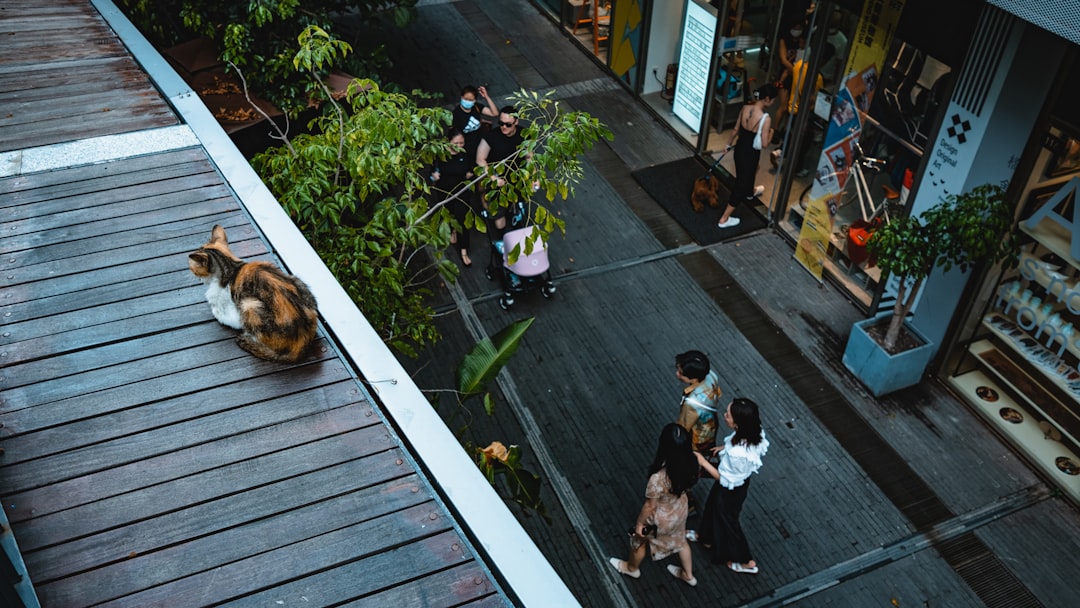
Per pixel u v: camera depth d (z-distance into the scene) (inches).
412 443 145.7
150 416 152.7
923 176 314.2
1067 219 273.3
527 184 229.1
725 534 254.8
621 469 298.5
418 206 227.8
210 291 168.2
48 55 286.8
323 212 228.1
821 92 365.7
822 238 372.5
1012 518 283.7
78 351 165.8
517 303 370.9
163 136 236.8
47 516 134.6
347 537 133.3
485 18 618.8
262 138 374.0
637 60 504.1
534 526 278.7
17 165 221.9
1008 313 311.1
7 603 107.6
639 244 407.8
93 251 191.6
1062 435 303.1
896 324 310.7
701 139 461.4
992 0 235.6
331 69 381.1
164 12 402.3
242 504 137.7
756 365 341.1
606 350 346.9
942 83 298.2
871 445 307.6
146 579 126.1
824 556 270.4
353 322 168.9
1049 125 267.1
